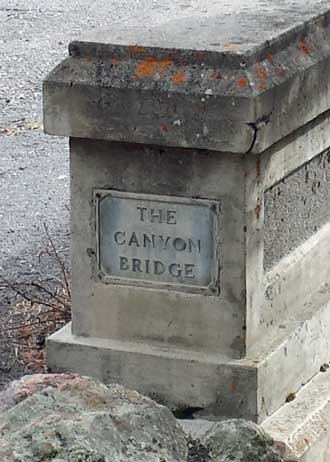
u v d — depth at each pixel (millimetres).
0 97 11086
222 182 5012
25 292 6949
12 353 6332
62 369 5398
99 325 5352
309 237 5730
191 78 4883
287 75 5023
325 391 5465
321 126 5609
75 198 5254
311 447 5105
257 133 4836
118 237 5230
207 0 5820
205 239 5102
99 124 5035
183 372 5195
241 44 4938
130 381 5301
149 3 14031
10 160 9469
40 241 7785
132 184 5152
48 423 4391
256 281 5168
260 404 5129
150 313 5254
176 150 5039
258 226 5129
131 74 4961
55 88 5066
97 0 14203
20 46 12609
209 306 5152
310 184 5672
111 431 4422
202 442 4762
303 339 5465
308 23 5301
